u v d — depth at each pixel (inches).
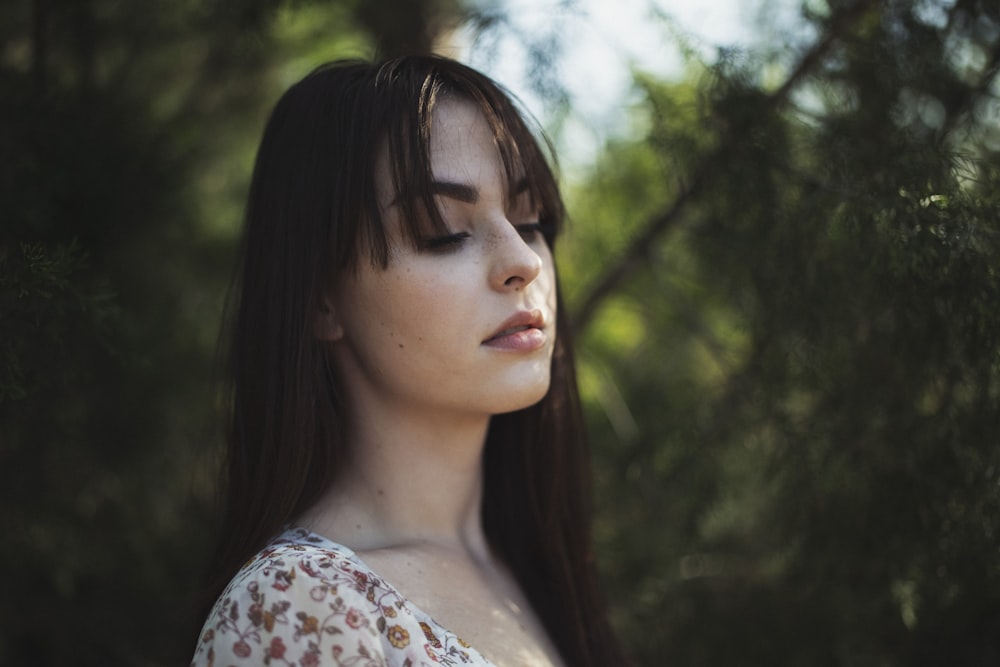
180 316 78.4
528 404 48.5
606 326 94.5
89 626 70.8
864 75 63.6
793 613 69.2
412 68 49.0
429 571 47.9
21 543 65.2
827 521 66.0
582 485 60.0
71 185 63.4
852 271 60.7
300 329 48.2
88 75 70.3
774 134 64.1
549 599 58.5
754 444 71.8
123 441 71.9
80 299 49.8
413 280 46.5
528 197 51.4
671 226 74.6
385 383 48.5
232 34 74.4
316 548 42.9
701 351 86.0
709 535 78.5
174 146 75.6
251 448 50.7
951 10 61.4
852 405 64.2
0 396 47.8
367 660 39.7
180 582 74.5
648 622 73.5
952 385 59.2
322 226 48.1
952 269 53.1
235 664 39.3
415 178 46.1
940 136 61.0
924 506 60.4
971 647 63.7
